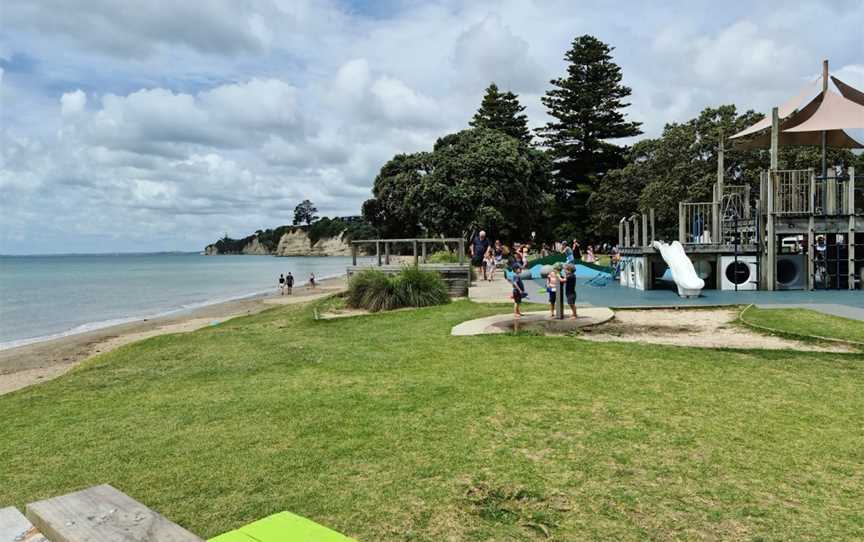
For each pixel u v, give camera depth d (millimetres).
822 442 5207
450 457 5051
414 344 10828
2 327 26016
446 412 6391
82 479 4926
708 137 44375
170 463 5199
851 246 17781
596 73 60594
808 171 18078
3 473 5184
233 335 13883
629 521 3816
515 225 52406
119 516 2322
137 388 8531
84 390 8633
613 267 24938
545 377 7824
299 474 4801
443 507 4098
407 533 3738
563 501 4141
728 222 21062
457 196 47531
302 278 69562
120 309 34000
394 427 5938
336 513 4055
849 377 7523
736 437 5367
